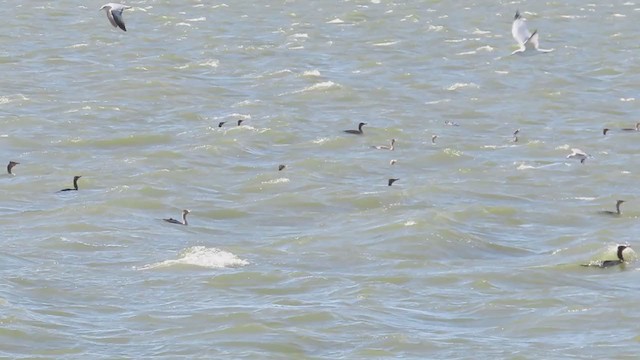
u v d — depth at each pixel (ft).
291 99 240.53
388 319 106.11
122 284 116.47
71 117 214.48
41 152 188.03
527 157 190.80
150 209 152.76
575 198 163.94
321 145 196.65
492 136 208.44
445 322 106.42
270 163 184.03
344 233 138.72
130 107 224.94
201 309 107.65
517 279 120.67
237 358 95.61
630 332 102.78
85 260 126.41
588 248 133.49
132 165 178.40
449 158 187.62
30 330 101.81
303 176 171.53
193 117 219.82
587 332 103.40
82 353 97.25
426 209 150.20
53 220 144.15
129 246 133.18
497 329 104.22
